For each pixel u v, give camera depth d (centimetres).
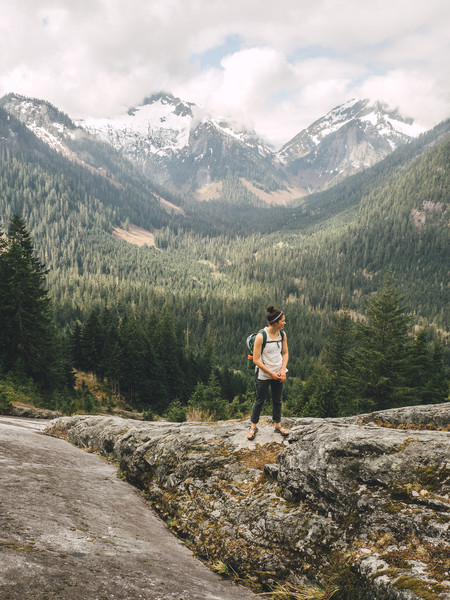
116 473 679
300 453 444
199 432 643
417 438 406
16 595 200
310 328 14638
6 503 350
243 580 349
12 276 2783
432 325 15538
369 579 274
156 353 5275
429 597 231
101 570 266
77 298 13212
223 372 6631
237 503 447
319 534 353
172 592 267
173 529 471
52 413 1566
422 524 303
